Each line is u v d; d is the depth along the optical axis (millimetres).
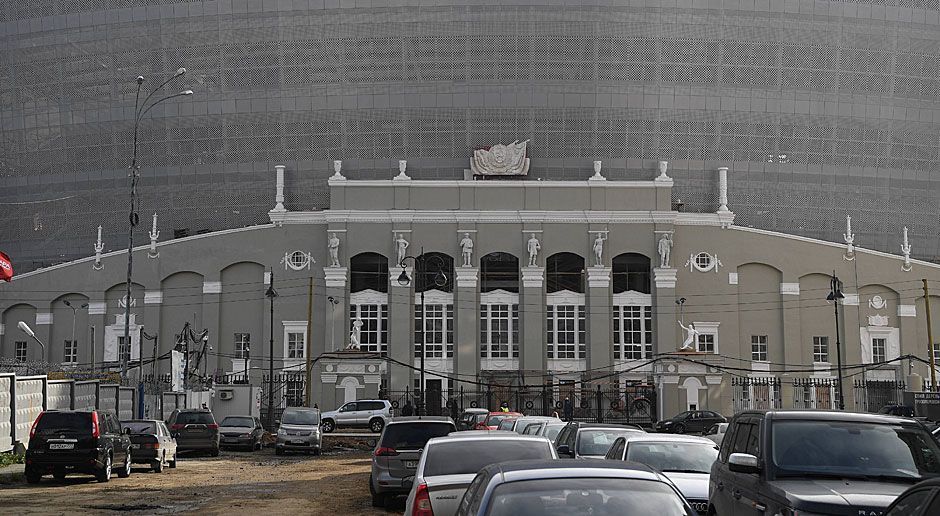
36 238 76125
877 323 68062
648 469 8711
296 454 44375
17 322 70250
